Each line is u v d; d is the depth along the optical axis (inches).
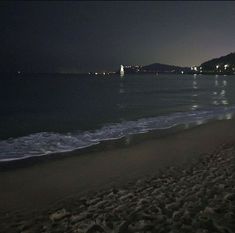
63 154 509.0
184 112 1144.2
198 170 388.8
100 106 1414.9
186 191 299.3
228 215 220.4
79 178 382.3
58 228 237.0
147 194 303.9
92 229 224.7
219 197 266.1
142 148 545.0
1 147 564.7
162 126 803.4
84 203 299.0
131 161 459.8
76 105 1470.2
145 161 458.9
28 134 712.4
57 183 364.8
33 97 1999.3
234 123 846.5
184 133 693.3
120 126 815.1
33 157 490.9
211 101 1689.2
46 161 465.4
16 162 460.8
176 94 2335.1
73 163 452.1
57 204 301.0
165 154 501.0
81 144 586.6
